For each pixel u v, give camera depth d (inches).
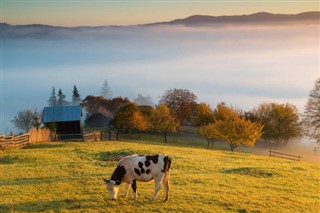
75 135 2677.2
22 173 1118.4
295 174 1224.2
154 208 776.3
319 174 1270.9
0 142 1668.3
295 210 816.9
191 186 981.8
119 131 3885.3
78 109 3238.2
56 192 896.9
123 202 813.2
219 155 1738.4
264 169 1247.5
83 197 850.8
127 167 812.6
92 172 1133.1
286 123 3582.7
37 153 1499.8
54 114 3176.7
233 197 882.8
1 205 798.5
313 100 2925.7
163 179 823.1
